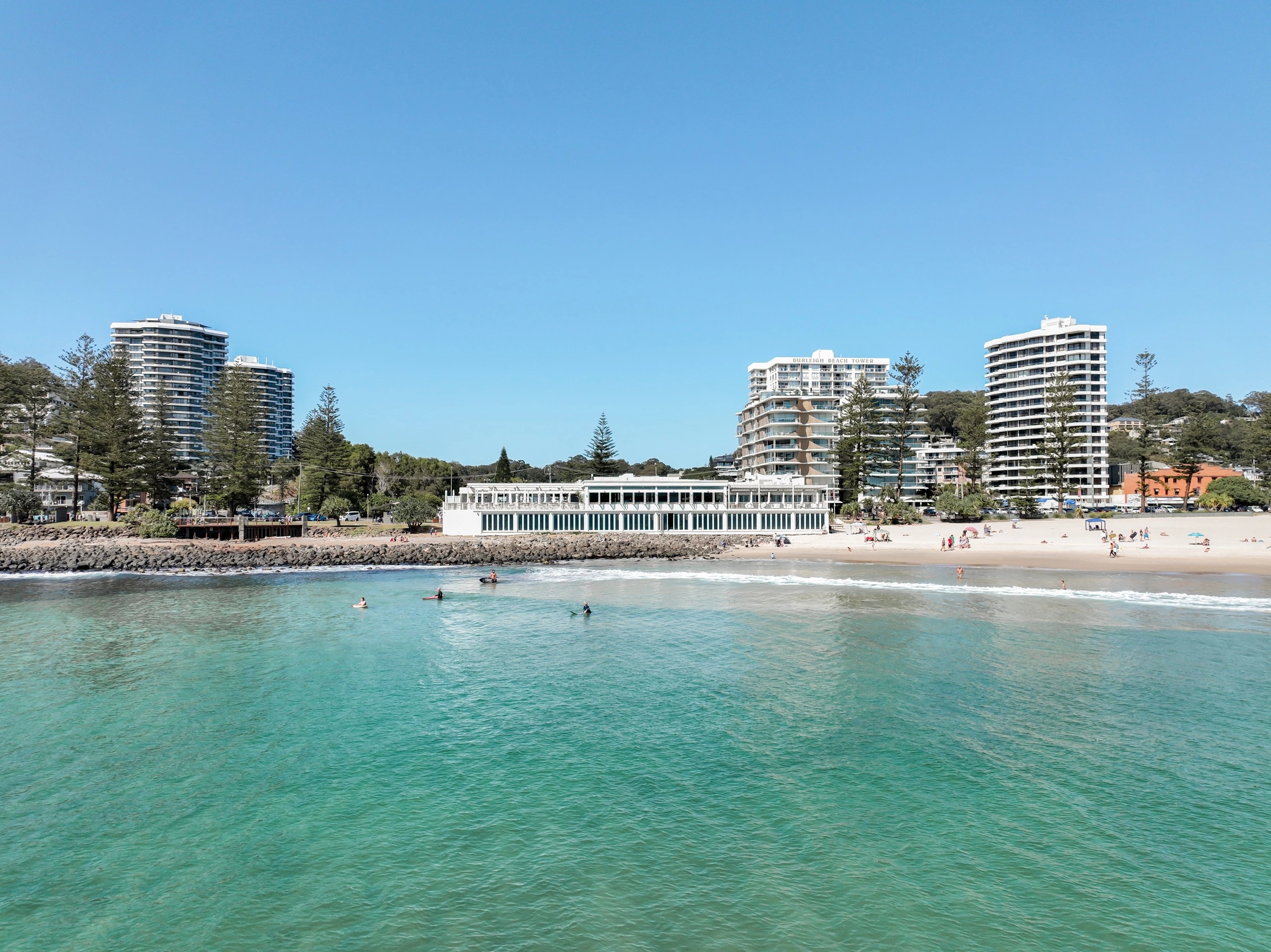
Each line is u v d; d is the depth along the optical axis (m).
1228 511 120.50
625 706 27.58
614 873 16.38
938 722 25.22
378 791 20.58
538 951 13.73
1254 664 31.88
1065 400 127.12
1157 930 14.12
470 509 101.00
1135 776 20.62
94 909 15.33
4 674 32.34
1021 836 17.59
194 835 18.22
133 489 99.25
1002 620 42.31
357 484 137.00
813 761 22.19
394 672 32.81
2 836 18.16
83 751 23.39
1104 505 157.38
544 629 42.16
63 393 98.88
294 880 16.30
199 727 25.58
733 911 14.91
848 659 33.78
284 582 65.12
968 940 13.91
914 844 17.38
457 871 16.59
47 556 73.44
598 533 100.75
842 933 14.15
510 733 24.94
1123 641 36.38
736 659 34.31
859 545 90.50
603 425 147.75
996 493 177.50
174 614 47.62
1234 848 16.88
